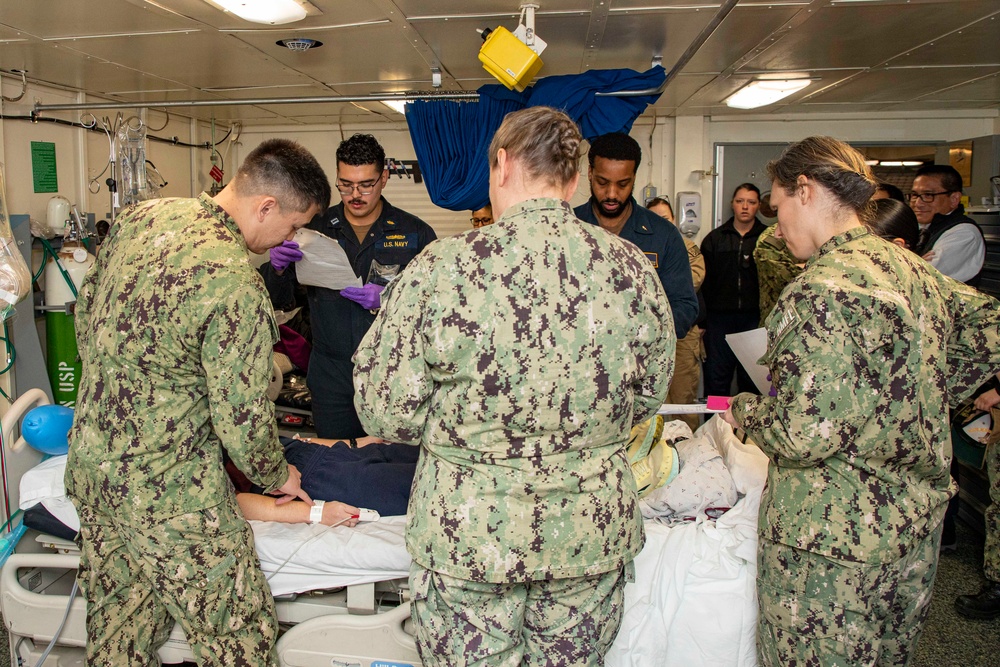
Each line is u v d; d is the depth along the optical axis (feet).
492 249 4.36
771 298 11.64
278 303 9.25
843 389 4.89
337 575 6.63
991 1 7.77
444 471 4.56
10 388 10.02
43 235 10.65
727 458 7.72
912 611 5.58
